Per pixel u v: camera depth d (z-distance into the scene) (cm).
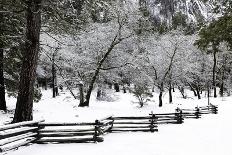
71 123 1258
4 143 952
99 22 3325
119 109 3075
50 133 1296
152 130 1609
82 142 1259
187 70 4497
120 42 3378
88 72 3253
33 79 1409
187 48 4659
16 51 2105
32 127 1166
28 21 1406
